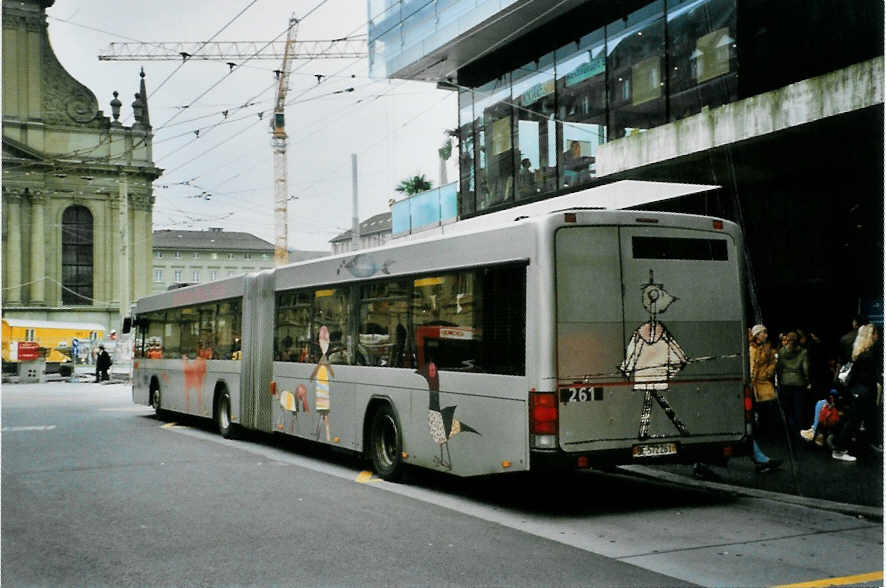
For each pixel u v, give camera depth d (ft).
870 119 36.88
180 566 21.62
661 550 23.02
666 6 50.26
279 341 45.88
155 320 68.03
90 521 27.22
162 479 35.76
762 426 42.52
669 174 47.65
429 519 27.30
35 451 45.52
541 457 26.48
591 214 27.73
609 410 27.35
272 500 30.76
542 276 26.91
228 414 52.06
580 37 57.16
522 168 63.05
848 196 40.70
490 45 63.72
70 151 204.95
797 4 42.45
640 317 28.09
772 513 27.84
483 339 29.27
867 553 22.57
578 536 24.81
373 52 73.05
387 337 35.47
